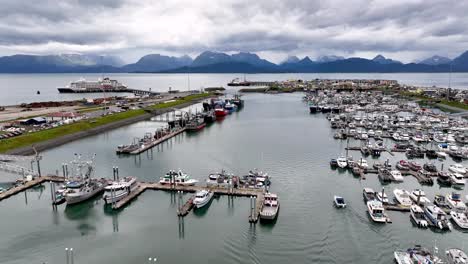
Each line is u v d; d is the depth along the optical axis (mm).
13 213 67000
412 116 183500
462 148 114188
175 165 97938
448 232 58719
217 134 145750
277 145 122875
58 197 71500
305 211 66500
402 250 52750
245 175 86000
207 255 52250
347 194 75188
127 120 173000
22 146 111562
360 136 133625
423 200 68562
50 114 169250
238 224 62031
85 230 60469
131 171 92250
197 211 67062
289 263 50000
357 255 51844
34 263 50156
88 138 136625
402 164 94750
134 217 65375
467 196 71500
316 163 99250
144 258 51531
